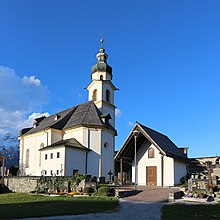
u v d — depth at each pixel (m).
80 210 21.27
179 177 39.19
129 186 36.16
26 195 33.88
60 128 56.72
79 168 49.75
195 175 39.72
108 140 54.88
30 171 58.88
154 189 32.44
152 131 40.56
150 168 38.78
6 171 54.47
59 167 48.50
